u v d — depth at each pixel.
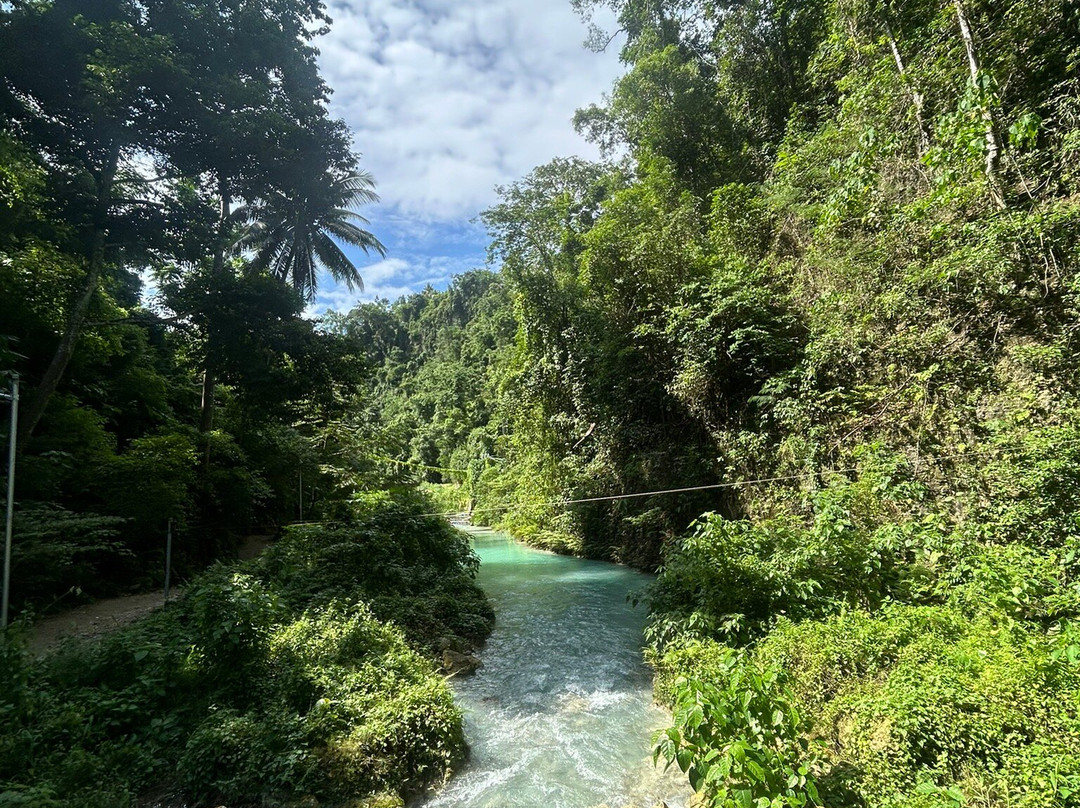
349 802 3.32
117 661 4.47
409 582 7.62
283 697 4.11
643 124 14.89
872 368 7.32
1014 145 5.84
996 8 6.44
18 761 3.17
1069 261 5.21
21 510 6.71
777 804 2.12
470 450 33.91
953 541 4.82
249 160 12.12
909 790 2.60
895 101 7.66
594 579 10.53
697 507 9.82
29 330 9.12
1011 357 5.70
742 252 10.44
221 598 4.50
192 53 10.95
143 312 12.54
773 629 4.50
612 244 12.41
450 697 4.41
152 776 3.50
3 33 8.68
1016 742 2.64
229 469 12.28
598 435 13.37
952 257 6.02
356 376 12.97
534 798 3.48
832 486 6.80
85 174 10.61
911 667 3.31
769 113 13.48
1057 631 3.43
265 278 12.31
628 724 4.49
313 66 13.28
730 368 9.49
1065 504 4.40
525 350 17.78
